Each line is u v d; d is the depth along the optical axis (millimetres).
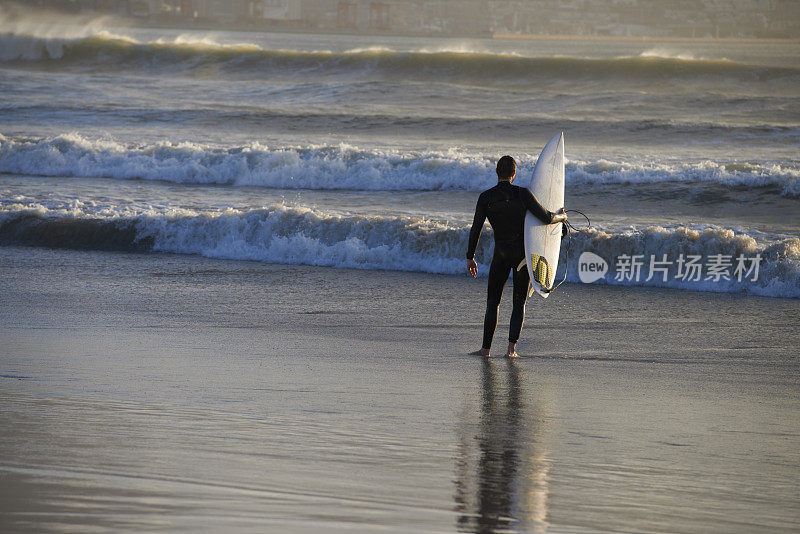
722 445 15961
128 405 17672
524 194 24688
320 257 45094
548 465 14430
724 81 143125
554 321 30781
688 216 55750
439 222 49188
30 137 86000
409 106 124062
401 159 72125
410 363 23594
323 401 18734
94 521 10547
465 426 16953
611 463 14664
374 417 17453
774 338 27844
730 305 34281
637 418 17922
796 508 12578
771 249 38750
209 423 16406
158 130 99000
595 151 84562
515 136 98750
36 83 134500
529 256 24516
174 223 48656
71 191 64750
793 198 60656
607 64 148875
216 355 23844
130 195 63281
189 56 169000
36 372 20734
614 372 22812
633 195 62562
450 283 39250
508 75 151250
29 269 41062
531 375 22297
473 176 69188
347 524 10867
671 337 27938
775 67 143625
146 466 13273
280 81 157750
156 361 22719
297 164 71938
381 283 39000
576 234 41781
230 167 72750
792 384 21516
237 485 12438
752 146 87438
